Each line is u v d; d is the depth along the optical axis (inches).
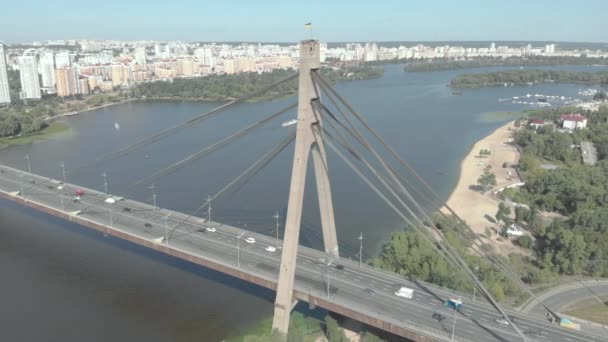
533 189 7864.2
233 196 7677.2
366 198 7726.4
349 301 3991.1
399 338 4084.6
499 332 3617.1
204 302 4869.6
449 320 3745.1
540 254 5743.1
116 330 4436.5
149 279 5315.0
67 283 5236.2
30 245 6146.7
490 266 4877.0
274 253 4835.1
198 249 4879.4
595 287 4950.8
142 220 5659.5
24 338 4315.9
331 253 4945.9
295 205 4055.1
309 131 4183.1
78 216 5713.6
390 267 4936.0
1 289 5108.3
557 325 3769.7
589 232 5713.6
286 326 4151.1
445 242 4131.4
